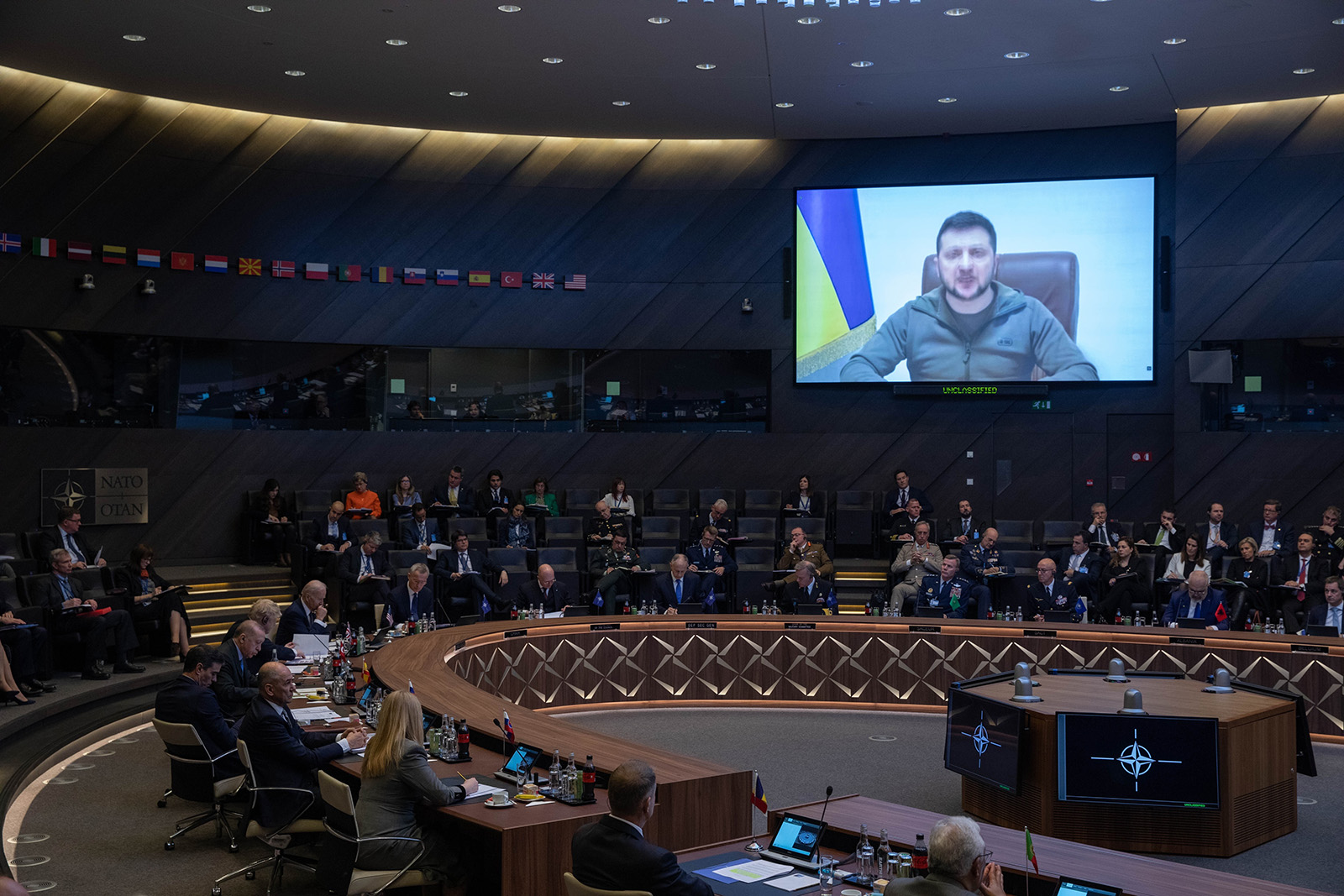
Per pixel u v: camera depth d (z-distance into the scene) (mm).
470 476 17969
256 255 17016
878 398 18109
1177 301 16750
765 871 5020
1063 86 15422
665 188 18297
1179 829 7414
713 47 13938
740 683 12148
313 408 17453
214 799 7133
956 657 11750
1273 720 7789
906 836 5180
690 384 18297
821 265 18141
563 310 18250
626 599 14836
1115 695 8078
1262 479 16312
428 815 6176
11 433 15258
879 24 13164
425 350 17969
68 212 15656
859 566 16703
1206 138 16578
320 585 10977
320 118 17156
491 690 10953
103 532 15938
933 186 17812
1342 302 16016
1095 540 15477
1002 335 17609
